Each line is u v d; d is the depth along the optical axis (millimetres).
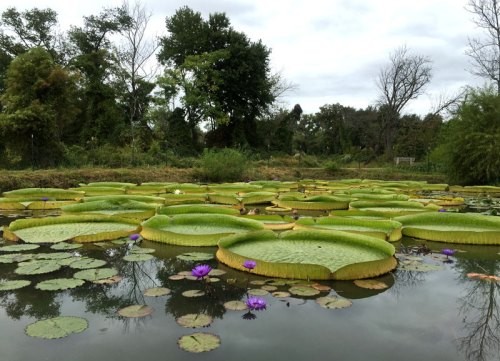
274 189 10258
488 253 3918
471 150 14391
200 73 24859
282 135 30125
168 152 18406
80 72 21688
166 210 5320
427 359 1854
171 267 3244
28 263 3225
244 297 2557
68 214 5238
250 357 1833
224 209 5352
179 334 2049
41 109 13977
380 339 2043
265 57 26766
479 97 14648
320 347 1944
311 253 3438
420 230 4582
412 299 2611
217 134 27625
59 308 2377
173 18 26844
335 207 7078
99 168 14156
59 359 1794
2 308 2373
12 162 13742
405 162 26953
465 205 7957
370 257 3359
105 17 23422
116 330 2094
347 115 42531
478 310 2451
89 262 3295
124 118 23094
